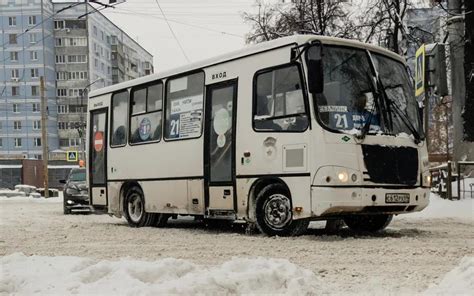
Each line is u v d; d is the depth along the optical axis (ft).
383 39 83.66
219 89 36.55
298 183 30.86
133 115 44.73
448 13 61.11
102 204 47.83
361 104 31.78
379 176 31.04
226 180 35.32
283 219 32.22
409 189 32.04
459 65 60.75
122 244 31.40
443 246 27.96
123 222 49.55
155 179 41.63
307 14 91.40
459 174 55.57
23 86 266.36
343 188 29.84
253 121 33.71
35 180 197.36
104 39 290.56
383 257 24.94
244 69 34.83
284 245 28.96
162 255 26.73
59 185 197.47
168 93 41.19
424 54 50.83
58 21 272.51
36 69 265.13
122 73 307.99
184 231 38.91
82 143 215.10
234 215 34.73
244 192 33.94
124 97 46.09
